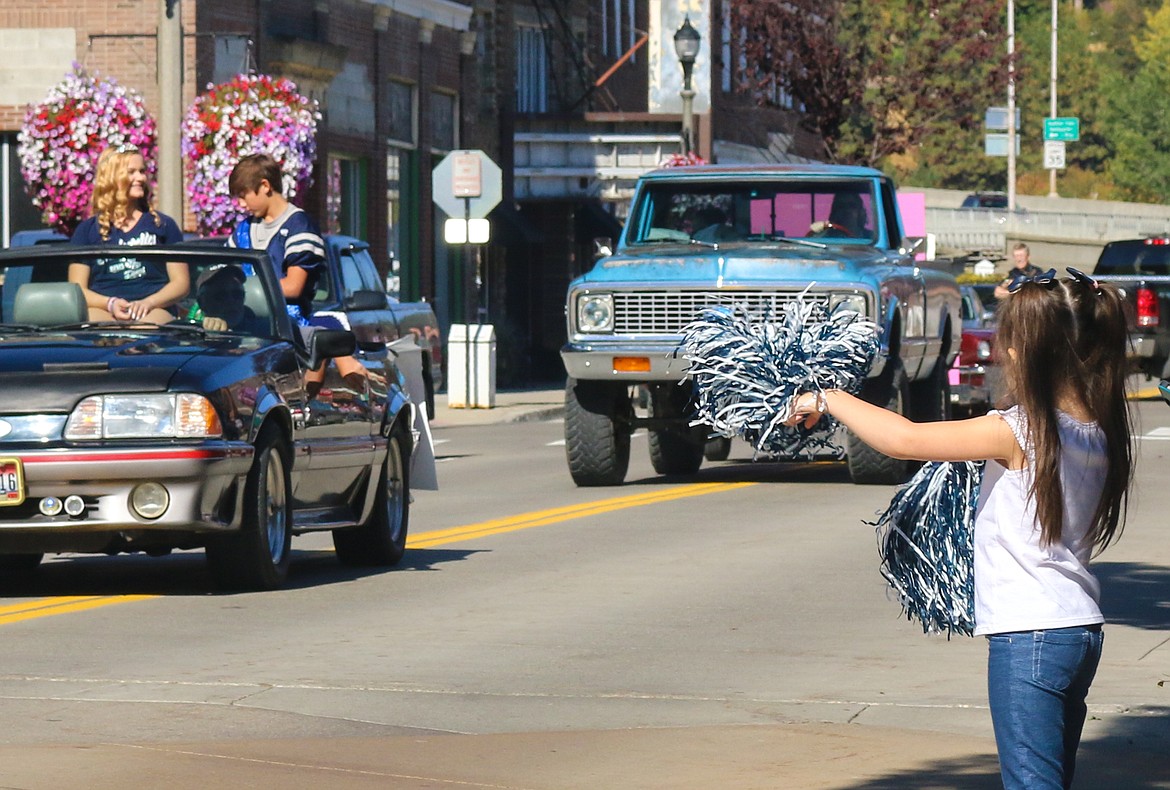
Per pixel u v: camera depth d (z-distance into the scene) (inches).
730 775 472.4
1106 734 520.4
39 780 460.8
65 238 1325.0
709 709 550.0
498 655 633.0
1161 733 521.7
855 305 1163.3
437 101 2635.3
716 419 371.9
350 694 566.3
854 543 946.1
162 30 1590.8
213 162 1749.5
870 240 1282.0
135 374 718.5
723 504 1141.1
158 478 706.8
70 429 708.0
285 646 646.5
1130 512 1091.3
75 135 1743.4
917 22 3508.9
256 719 531.5
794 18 3368.6
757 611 731.4
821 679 594.2
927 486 359.6
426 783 461.7
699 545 941.8
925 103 3452.3
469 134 2714.1
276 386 765.9
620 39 3358.8
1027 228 5861.2
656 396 1245.7
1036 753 339.3
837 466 1422.2
